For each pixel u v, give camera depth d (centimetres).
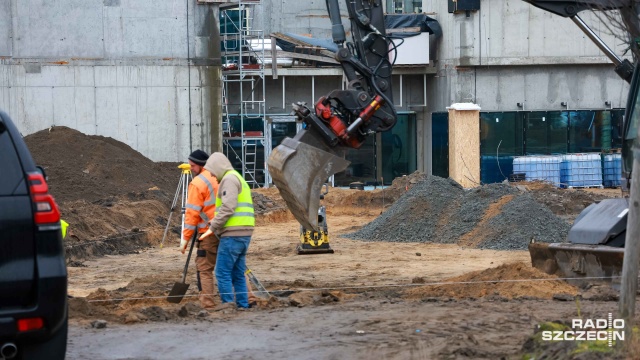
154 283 1972
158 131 4688
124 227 3045
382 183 5278
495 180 5362
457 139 5184
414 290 1661
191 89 4709
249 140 5191
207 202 1500
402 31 5481
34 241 832
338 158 1578
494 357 946
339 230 3550
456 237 2973
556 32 5466
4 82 4562
